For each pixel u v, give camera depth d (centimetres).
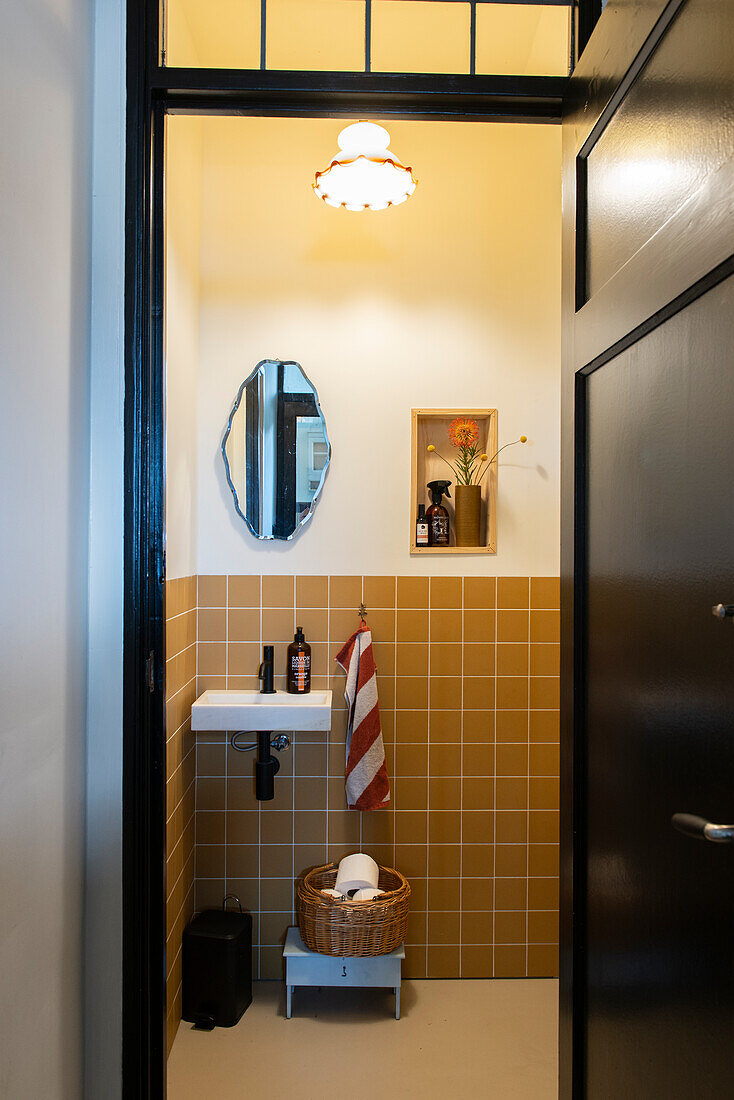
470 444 288
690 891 98
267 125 290
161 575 160
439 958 293
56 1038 137
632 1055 116
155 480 159
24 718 122
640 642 115
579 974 140
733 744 87
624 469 122
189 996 263
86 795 153
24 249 122
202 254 289
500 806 293
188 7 157
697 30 97
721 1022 89
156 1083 158
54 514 136
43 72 130
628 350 120
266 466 290
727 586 88
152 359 159
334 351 291
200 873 288
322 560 292
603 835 130
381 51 156
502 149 293
